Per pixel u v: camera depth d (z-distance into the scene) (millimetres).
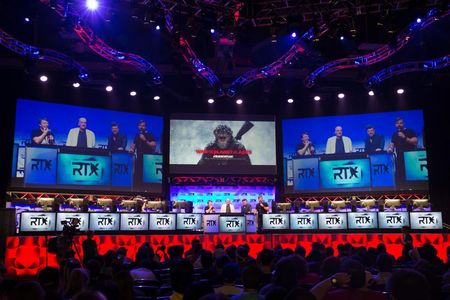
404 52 22203
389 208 18906
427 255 8125
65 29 17281
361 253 8562
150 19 16781
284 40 21047
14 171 20625
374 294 3816
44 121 21484
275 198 24078
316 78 21547
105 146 22531
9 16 19469
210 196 23875
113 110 22953
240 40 21250
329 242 17594
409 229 17344
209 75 21297
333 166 23594
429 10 16578
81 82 21469
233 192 24031
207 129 24141
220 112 24391
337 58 20359
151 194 23078
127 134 23062
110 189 22312
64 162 21609
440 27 20844
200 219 17312
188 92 24188
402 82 21906
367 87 21500
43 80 20000
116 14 17391
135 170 22953
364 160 23281
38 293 2887
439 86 22641
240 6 17141
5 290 3826
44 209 17234
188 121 24094
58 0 15945
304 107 24297
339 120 23875
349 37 18312
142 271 7316
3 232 15227
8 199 20000
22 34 20312
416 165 22625
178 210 19531
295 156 24109
